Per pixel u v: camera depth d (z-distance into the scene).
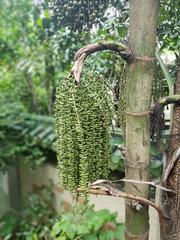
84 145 1.14
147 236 1.28
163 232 1.26
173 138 1.21
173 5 1.45
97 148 1.17
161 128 1.21
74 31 1.61
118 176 1.99
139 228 1.24
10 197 4.01
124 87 1.27
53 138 3.22
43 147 3.44
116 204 2.35
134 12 1.06
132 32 1.08
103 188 1.16
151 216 1.96
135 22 1.06
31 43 3.51
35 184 3.79
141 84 1.11
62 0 1.51
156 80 1.38
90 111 1.11
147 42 1.07
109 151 1.23
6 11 3.85
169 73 1.34
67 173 1.19
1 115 3.76
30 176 3.84
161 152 1.29
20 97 4.09
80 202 2.39
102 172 1.21
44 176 3.62
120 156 1.89
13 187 4.01
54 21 1.71
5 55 3.92
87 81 1.11
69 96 1.09
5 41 3.88
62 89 1.11
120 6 1.53
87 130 1.13
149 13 1.05
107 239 2.11
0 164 3.57
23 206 3.96
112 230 2.24
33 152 3.46
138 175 1.19
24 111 4.00
